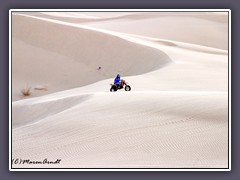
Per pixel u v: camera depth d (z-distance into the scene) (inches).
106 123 2130.9
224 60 5398.6
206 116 2162.9
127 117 2165.4
